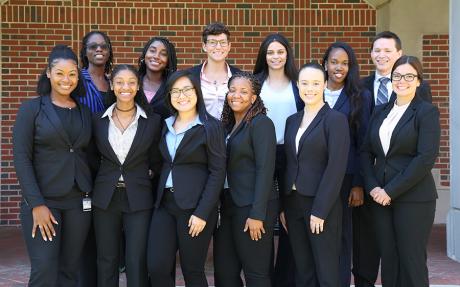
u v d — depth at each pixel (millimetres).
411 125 4406
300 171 4473
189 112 4434
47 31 8625
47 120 4254
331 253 4449
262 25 8781
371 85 5234
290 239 4637
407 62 4426
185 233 4363
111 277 4523
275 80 5020
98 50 5289
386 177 4504
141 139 4441
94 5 8672
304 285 4578
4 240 7824
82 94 4508
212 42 4980
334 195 4352
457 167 6344
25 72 8625
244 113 4504
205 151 4371
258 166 4336
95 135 4453
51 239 4238
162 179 4434
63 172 4285
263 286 4465
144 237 4477
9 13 8578
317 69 4492
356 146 4945
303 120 4582
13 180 8688
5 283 5828
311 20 8797
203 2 8750
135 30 8719
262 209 4293
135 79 4453
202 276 4492
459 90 6242
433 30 8734
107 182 4410
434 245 7543
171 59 5320
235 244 4480
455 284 5762
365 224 5020
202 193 4355
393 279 4594
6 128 8625
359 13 8812
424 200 4434
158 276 4402
